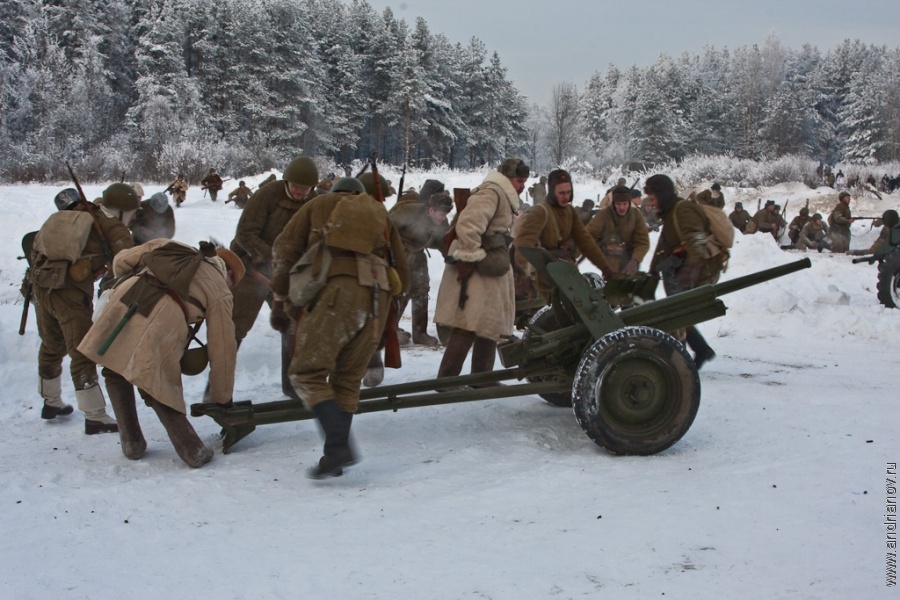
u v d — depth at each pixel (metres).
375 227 4.60
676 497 4.02
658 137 81.25
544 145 101.38
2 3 66.12
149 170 43.97
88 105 61.25
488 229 6.19
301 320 4.61
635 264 7.60
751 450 4.89
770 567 3.19
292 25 74.38
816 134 98.38
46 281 5.75
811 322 9.93
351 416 4.68
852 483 4.19
